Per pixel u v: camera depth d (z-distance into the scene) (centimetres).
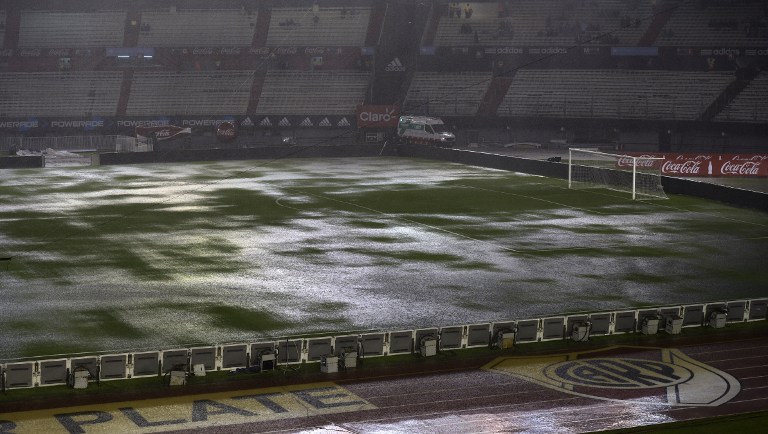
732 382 3775
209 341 4147
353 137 12200
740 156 9656
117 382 3694
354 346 3975
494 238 6494
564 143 11719
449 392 3644
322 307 4709
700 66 11844
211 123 12250
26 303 4722
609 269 5575
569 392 3653
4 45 13125
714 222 7144
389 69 12875
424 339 4047
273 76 12888
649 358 4081
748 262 5784
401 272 5469
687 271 5538
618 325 4397
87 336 4191
